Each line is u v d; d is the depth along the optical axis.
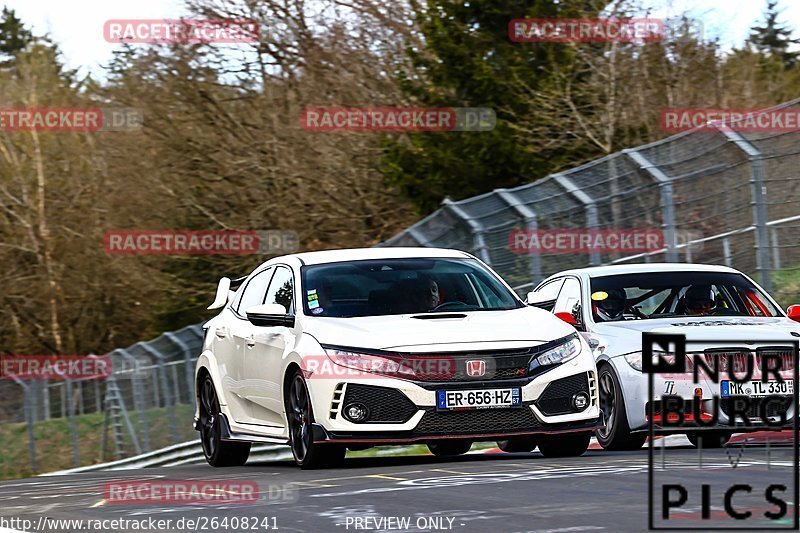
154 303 137.38
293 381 35.03
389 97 124.56
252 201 123.62
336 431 32.94
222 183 123.25
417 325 34.03
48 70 161.62
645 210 61.88
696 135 61.81
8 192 155.38
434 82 113.44
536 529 19.95
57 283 153.00
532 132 108.62
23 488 38.06
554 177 63.06
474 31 114.44
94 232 148.50
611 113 106.25
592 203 62.22
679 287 43.88
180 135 122.50
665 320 41.56
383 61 126.31
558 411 33.59
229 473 36.00
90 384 97.44
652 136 108.50
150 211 125.19
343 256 38.56
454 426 32.69
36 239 153.75
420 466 33.34
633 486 25.39
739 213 61.34
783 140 60.31
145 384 84.81
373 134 121.00
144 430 84.88
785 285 61.81
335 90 124.88
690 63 112.69
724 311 43.19
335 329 34.28
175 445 74.69
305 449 34.22
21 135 155.25
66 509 26.86
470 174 107.31
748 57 127.06
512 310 36.56
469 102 112.50
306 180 121.69
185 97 122.25
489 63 113.38
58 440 97.00
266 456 65.94
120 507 26.53
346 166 121.25
